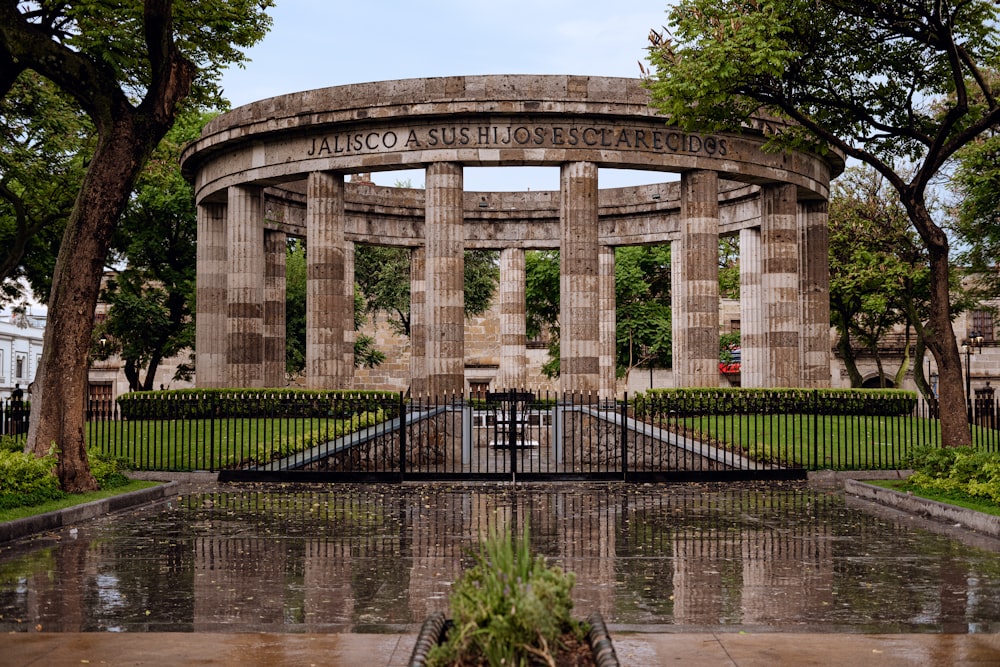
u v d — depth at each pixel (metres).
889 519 16.06
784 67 19.73
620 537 14.13
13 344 69.25
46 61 17.58
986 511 15.11
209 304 34.28
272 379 36.72
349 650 8.07
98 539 14.02
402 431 22.23
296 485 21.53
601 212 41.09
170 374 56.94
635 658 7.79
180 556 12.62
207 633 8.64
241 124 30.98
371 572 11.55
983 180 34.16
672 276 40.00
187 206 42.44
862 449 25.59
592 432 27.41
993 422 23.72
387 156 29.39
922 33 19.50
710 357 29.94
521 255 42.12
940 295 19.11
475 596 5.91
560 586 6.15
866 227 41.41
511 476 22.22
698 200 30.00
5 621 9.15
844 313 44.31
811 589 10.60
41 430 17.98
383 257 55.03
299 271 49.94
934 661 7.69
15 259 31.70
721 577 11.26
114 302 42.91
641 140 29.39
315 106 29.69
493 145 28.92
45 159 32.16
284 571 11.61
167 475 22.06
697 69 19.47
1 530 13.73
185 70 18.53
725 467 22.30
